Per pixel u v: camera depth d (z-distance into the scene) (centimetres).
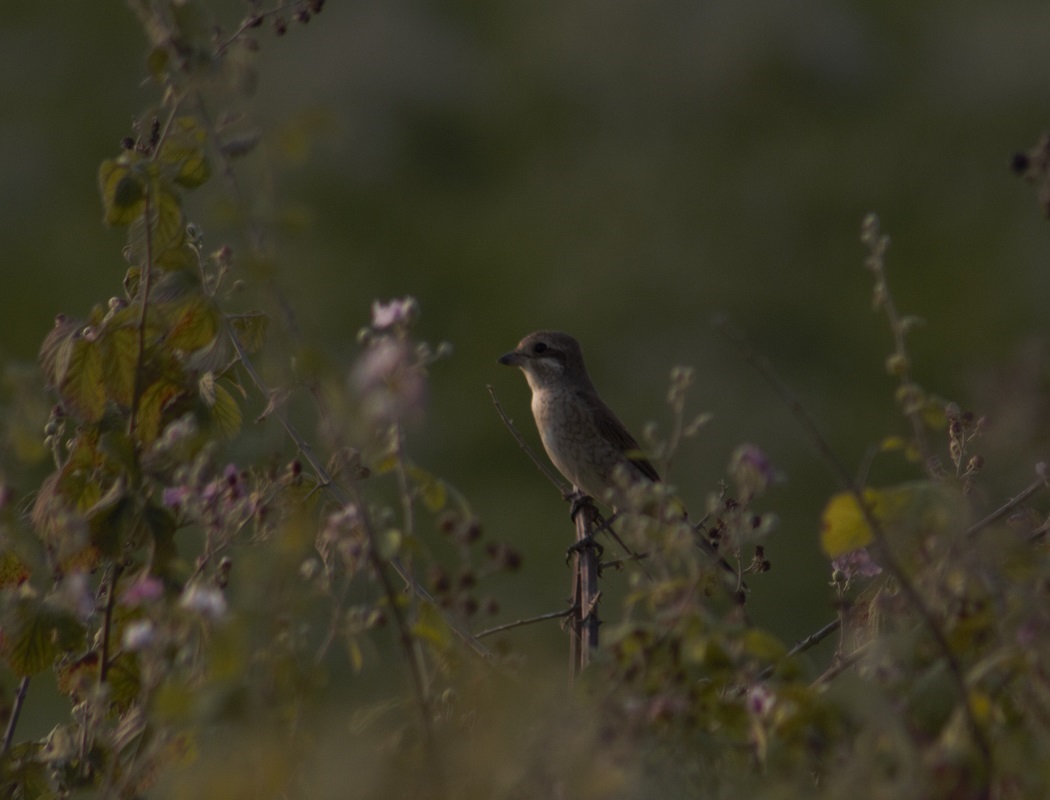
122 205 774
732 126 4519
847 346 3791
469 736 633
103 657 768
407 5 4506
